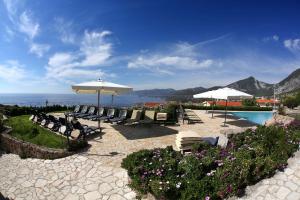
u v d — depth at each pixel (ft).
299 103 103.19
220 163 23.30
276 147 26.32
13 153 38.78
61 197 24.71
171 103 67.67
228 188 20.40
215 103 102.83
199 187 20.35
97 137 39.99
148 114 52.06
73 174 28.04
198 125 52.42
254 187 21.54
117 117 53.21
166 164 23.43
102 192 24.06
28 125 46.75
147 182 22.20
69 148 32.71
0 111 65.92
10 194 27.25
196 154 25.59
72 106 80.43
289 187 20.84
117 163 28.84
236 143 28.86
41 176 29.27
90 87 41.75
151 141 37.63
